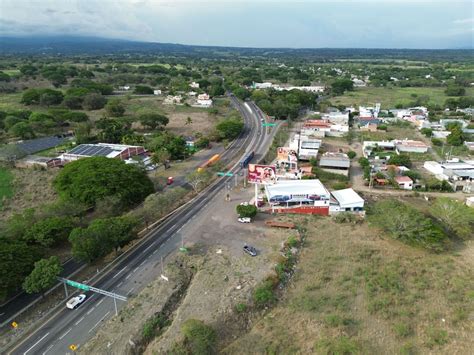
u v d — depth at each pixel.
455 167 126.88
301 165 137.75
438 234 87.81
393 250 84.62
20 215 92.12
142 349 58.84
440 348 58.59
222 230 93.75
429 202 109.19
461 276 75.69
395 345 59.12
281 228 94.31
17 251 71.31
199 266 78.25
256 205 106.06
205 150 165.50
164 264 79.88
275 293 70.75
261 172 110.00
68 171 110.56
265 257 80.81
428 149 159.12
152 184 115.19
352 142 172.88
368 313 65.62
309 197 101.50
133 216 89.69
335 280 74.25
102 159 116.00
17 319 64.12
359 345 58.75
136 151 150.75
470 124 199.00
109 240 78.25
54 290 71.62
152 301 67.81
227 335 61.38
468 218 92.88
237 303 65.81
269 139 180.75
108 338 59.62
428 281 74.38
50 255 81.38
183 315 63.78
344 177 125.06
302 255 82.62
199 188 120.69
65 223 85.50
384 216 94.69
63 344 59.00
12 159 140.50
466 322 63.91
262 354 57.34
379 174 123.69
